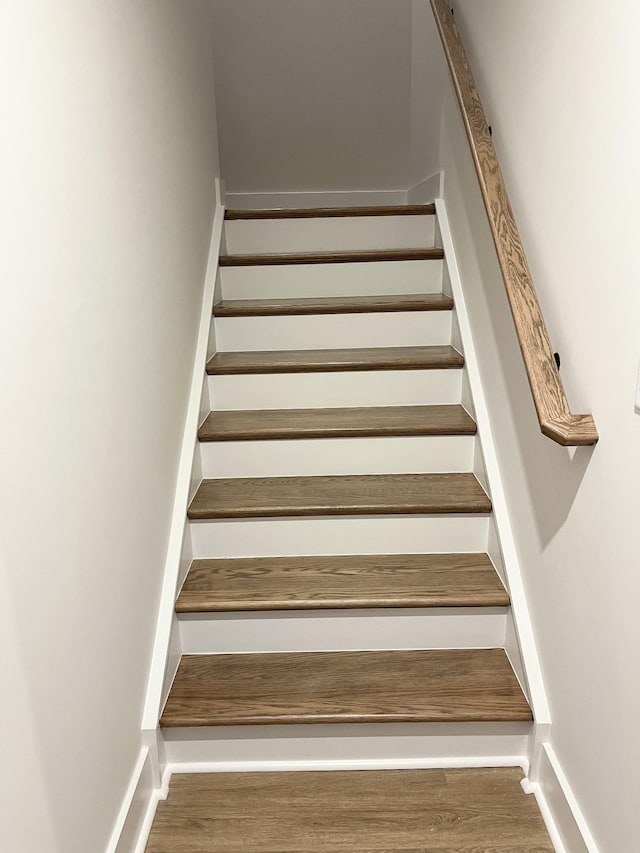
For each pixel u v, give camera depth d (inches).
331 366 97.3
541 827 63.1
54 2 46.3
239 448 91.1
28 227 41.0
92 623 51.6
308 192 161.3
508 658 75.9
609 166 47.6
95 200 53.6
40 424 42.3
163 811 65.2
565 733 61.3
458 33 93.6
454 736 69.7
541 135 62.4
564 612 60.6
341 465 91.7
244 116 156.9
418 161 137.1
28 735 40.5
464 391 97.0
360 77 154.7
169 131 82.3
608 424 49.1
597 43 49.4
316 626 76.7
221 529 83.7
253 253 122.7
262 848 61.1
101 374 54.1
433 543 84.6
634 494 45.3
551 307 60.4
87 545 50.6
